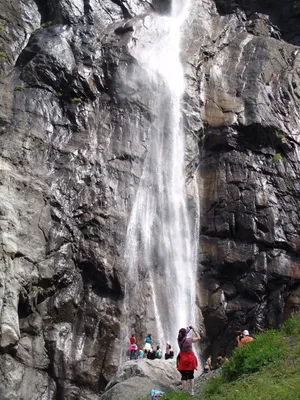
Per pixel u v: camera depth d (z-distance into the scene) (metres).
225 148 28.00
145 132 26.48
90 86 27.27
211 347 23.94
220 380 12.06
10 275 19.19
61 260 21.78
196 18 33.56
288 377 10.84
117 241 23.22
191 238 26.06
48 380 19.56
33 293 20.38
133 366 15.62
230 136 27.92
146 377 14.79
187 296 24.69
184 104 28.14
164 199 25.75
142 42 29.44
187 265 25.44
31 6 31.47
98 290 22.34
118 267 22.62
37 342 19.98
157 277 24.05
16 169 22.62
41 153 24.12
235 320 24.11
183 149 27.09
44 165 23.83
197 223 26.48
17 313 19.00
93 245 22.77
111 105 27.00
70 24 30.44
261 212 26.02
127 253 23.30
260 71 30.61
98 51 28.81
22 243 20.59
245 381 11.24
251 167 27.27
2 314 18.22
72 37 29.25
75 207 23.16
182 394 11.80
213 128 28.34
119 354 21.16
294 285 24.73
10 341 18.09
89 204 23.48
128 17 32.53
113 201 24.03
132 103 26.95
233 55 32.22
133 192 24.69
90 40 29.33
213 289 24.91
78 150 24.81
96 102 27.17
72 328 21.20
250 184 26.72
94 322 21.52
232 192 26.66
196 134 27.83
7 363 18.16
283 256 25.17
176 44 30.89
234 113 28.52
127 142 25.84
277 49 32.75
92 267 22.42
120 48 28.64
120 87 27.39
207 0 35.84
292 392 10.00
